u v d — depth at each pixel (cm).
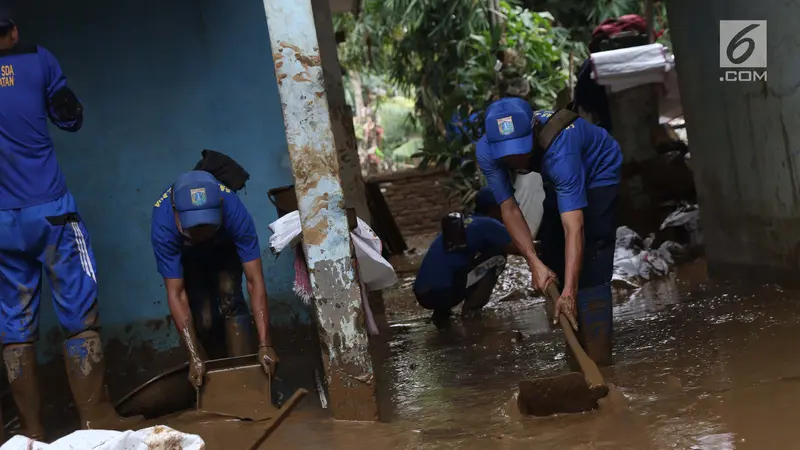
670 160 907
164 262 459
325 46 685
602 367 466
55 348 568
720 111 652
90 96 575
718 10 629
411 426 400
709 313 559
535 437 358
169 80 580
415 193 1716
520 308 736
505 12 1268
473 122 1217
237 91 583
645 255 784
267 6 398
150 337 586
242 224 459
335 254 411
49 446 292
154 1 578
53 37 569
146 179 581
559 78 1260
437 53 1466
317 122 405
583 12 1566
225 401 445
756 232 623
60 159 573
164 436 285
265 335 461
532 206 884
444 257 702
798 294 562
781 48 556
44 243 432
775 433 321
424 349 604
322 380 505
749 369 413
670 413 363
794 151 556
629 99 908
